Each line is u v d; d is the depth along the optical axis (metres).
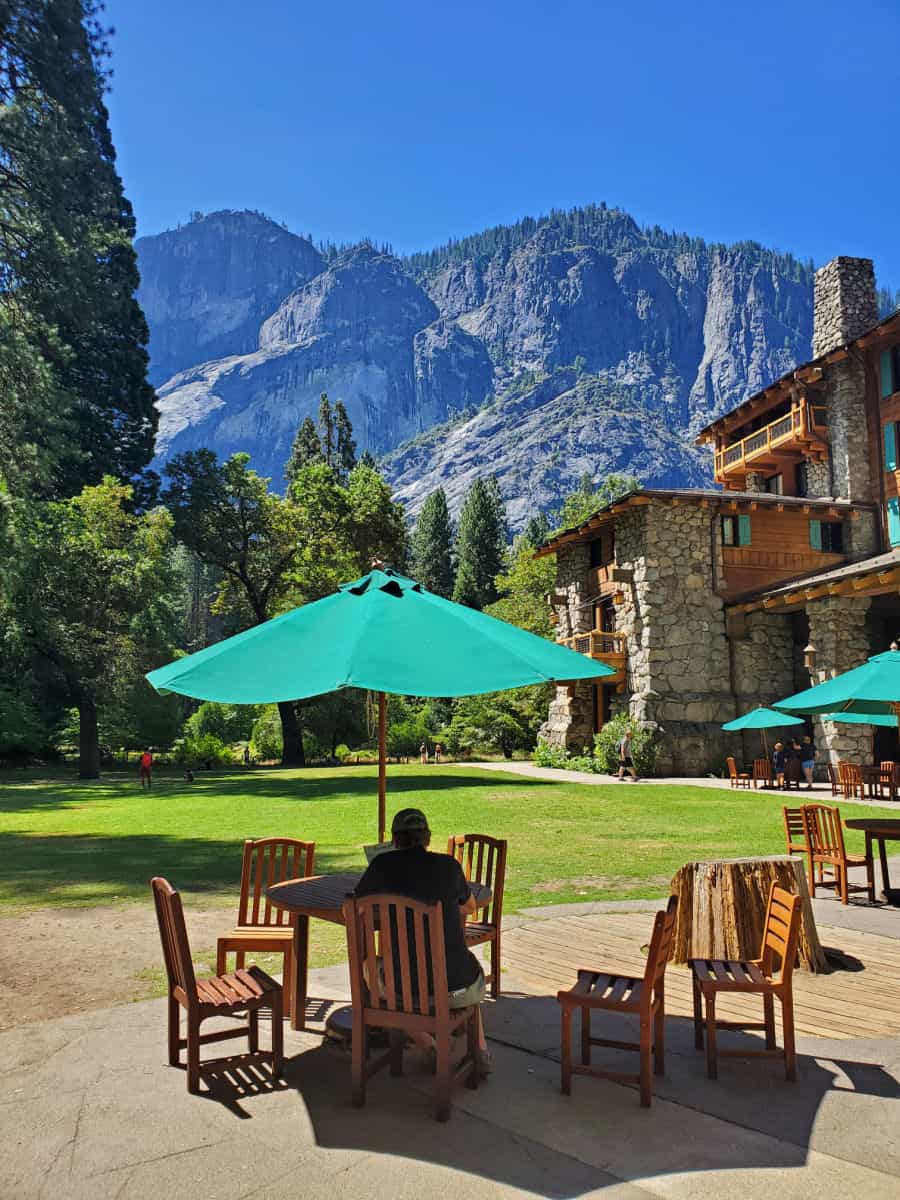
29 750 44.06
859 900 9.46
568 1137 3.93
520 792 21.92
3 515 22.86
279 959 7.08
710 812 17.19
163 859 12.52
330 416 71.25
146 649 37.47
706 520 28.39
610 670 5.76
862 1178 3.55
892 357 28.23
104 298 23.22
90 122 24.20
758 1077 4.68
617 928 7.96
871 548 28.80
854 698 9.30
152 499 54.19
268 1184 3.49
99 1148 3.80
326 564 43.53
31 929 8.08
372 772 31.31
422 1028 4.18
